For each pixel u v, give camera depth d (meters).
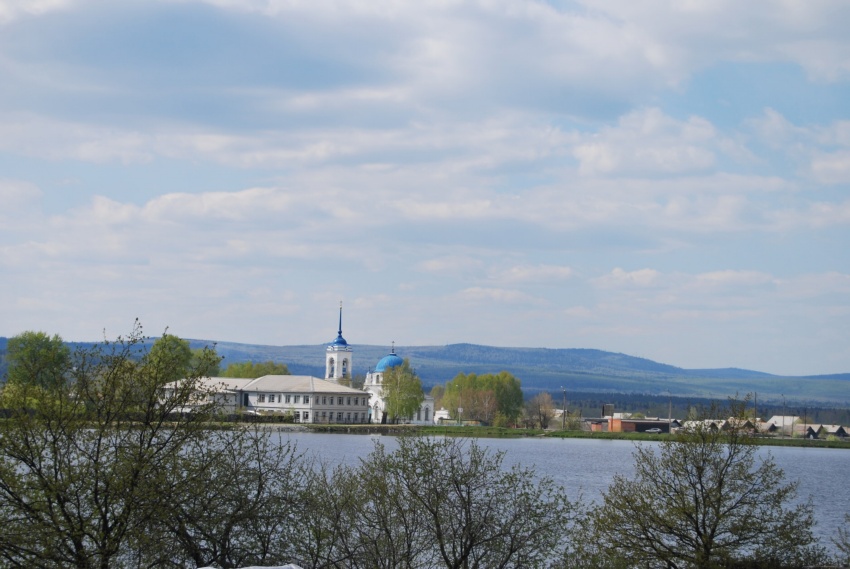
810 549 66.75
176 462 42.66
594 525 56.56
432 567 50.69
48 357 42.88
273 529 46.19
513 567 49.03
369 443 170.75
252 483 46.62
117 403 42.59
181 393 43.69
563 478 135.88
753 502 56.91
